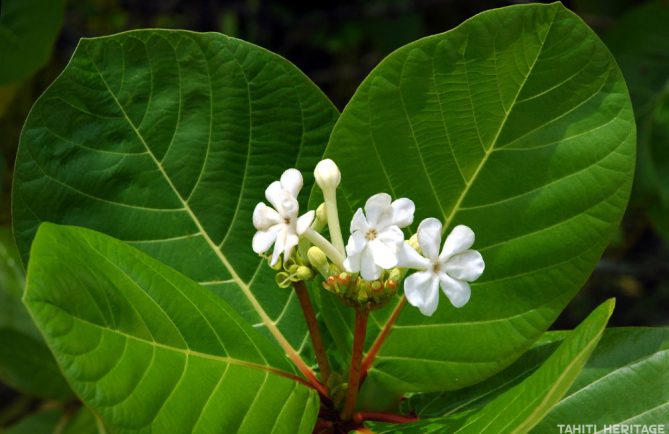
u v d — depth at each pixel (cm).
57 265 47
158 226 55
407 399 56
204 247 56
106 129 54
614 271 103
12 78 73
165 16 110
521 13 51
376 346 54
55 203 54
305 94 55
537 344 55
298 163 56
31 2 72
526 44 52
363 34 110
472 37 52
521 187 53
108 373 46
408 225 52
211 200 56
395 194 54
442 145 53
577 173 52
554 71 52
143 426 47
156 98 55
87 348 46
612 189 52
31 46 73
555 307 52
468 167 53
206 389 49
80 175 54
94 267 48
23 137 54
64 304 46
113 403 46
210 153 55
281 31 116
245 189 56
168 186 55
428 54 52
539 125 53
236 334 51
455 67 52
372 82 52
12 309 73
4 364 70
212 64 55
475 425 49
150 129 55
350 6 112
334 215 51
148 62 55
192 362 49
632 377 53
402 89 52
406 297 50
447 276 49
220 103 55
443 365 54
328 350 56
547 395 46
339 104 121
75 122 54
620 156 52
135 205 55
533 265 53
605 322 46
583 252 52
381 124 53
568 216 52
